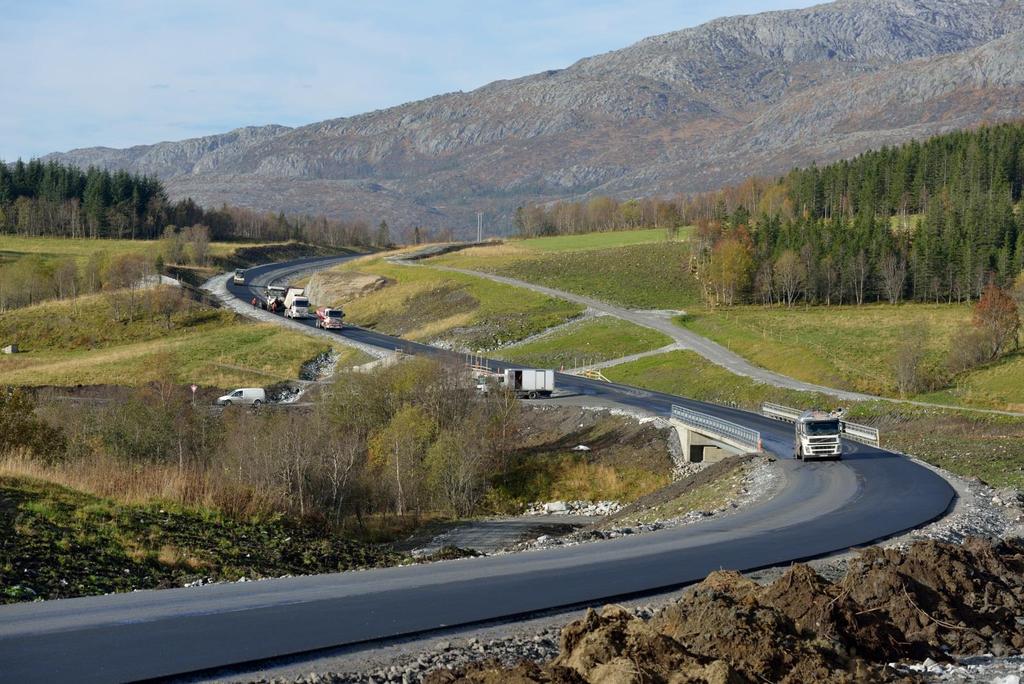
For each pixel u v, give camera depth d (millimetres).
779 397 83500
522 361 116312
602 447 71000
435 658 17172
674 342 114312
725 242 153750
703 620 16984
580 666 14906
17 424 51750
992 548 24312
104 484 39469
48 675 15680
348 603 21516
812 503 39500
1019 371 86500
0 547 28406
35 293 159250
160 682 15523
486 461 66688
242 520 40688
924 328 108438
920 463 52062
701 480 52344
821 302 148375
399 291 166750
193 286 174750
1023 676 16172
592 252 197250
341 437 64188
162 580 29359
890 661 17969
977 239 147250
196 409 67000
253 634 18562
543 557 28109
